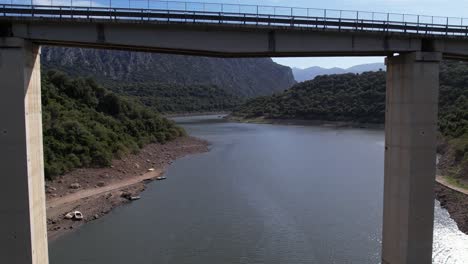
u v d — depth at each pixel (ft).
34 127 87.04
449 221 144.56
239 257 117.29
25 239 83.61
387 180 103.45
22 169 82.17
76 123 224.12
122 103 317.22
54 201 166.61
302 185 193.47
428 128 96.22
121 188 191.42
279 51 96.89
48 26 86.17
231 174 222.28
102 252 120.78
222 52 95.71
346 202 165.37
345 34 98.02
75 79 304.50
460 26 100.07
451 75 456.04
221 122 650.02
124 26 90.22
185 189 192.34
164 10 89.61
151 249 122.83
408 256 97.50
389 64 103.30
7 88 81.15
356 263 112.98
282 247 123.65
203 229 138.62
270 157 276.41
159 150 292.61
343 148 315.78
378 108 524.11
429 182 96.58
